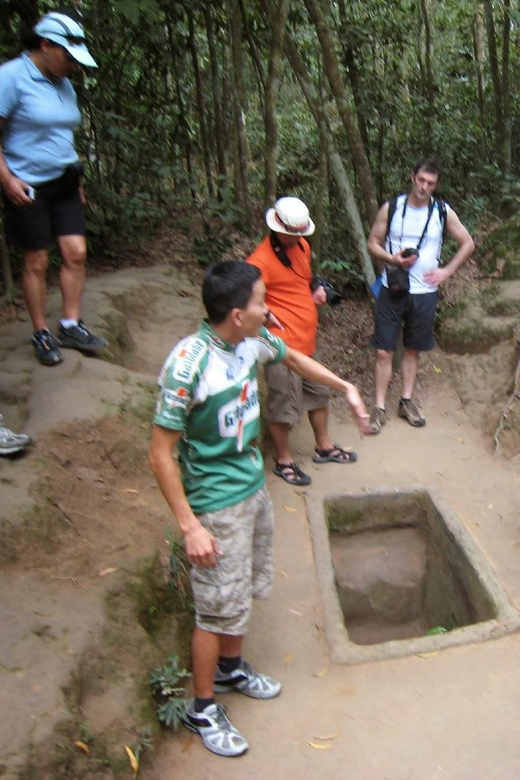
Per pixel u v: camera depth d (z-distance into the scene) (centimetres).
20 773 192
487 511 383
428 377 530
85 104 550
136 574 271
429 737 248
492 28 698
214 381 215
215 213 592
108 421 335
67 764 204
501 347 506
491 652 285
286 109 888
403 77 740
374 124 680
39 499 283
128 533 291
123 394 356
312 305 388
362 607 401
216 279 210
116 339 427
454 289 594
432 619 390
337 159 515
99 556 275
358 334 574
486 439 453
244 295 209
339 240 634
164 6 574
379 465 432
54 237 373
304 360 243
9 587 250
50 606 245
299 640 299
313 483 414
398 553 406
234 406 221
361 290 618
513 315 527
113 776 215
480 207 665
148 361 449
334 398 511
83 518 290
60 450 313
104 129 546
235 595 233
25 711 206
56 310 429
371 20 674
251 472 234
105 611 250
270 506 251
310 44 718
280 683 276
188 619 285
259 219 688
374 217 513
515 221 618
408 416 479
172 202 624
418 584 404
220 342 217
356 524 404
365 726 254
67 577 261
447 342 553
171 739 246
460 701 262
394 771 236
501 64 820
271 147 537
